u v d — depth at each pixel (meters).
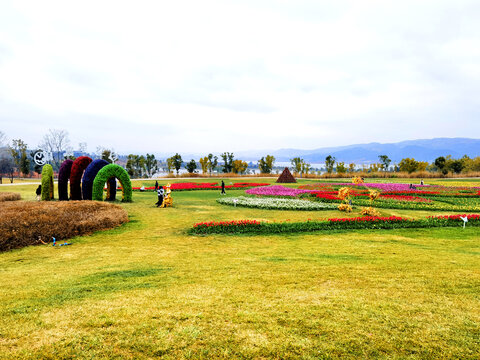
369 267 6.95
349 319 4.25
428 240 10.61
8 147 64.44
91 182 21.11
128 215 16.30
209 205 20.94
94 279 6.27
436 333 3.86
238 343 3.68
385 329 3.96
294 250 9.16
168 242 10.46
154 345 3.64
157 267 7.23
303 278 6.16
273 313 4.46
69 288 5.69
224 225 12.38
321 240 10.69
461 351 3.46
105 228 12.64
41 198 21.03
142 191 31.97
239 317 4.35
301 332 3.93
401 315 4.36
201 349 3.56
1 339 3.79
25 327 4.10
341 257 8.09
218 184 40.19
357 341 3.70
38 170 59.91
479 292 5.25
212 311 4.56
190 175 64.25
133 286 5.79
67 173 21.81
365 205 20.30
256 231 12.12
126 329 4.02
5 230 9.52
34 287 5.79
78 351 3.53
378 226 12.90
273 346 3.61
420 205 20.31
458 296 5.07
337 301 4.88
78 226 11.48
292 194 27.36
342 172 67.94
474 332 3.87
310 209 18.81
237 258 8.15
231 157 74.44
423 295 5.12
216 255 8.55
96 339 3.78
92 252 9.02
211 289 5.56
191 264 7.50
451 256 8.10
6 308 4.75
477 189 31.31
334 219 13.43
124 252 9.01
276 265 7.29
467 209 18.56
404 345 3.60
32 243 9.93
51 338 3.81
